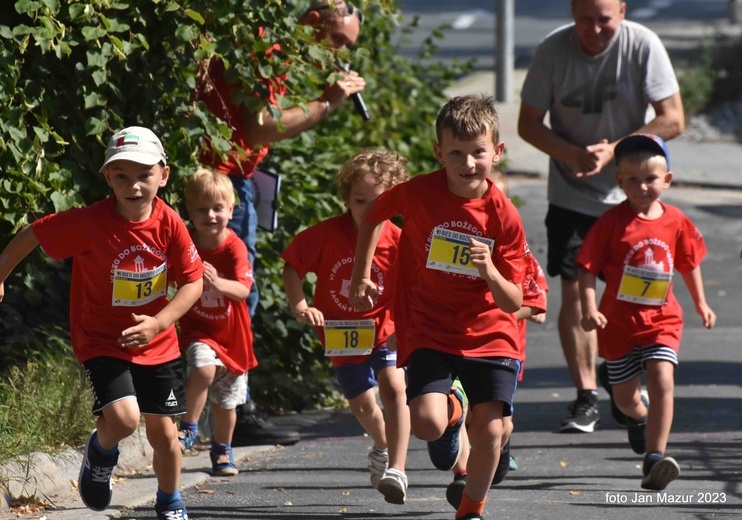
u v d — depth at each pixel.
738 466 14.76
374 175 13.20
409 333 11.44
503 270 11.22
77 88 14.63
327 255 13.62
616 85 18.05
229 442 14.66
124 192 10.88
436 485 14.09
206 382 14.27
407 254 11.63
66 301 16.50
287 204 18.72
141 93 15.05
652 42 17.92
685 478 14.20
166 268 11.23
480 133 10.82
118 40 14.06
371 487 13.89
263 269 18.38
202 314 14.44
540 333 26.38
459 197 11.20
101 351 11.12
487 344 11.23
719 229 37.38
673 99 17.98
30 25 14.21
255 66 15.57
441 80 27.08
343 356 13.53
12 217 13.84
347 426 17.97
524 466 15.10
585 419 17.31
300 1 19.09
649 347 14.21
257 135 15.83
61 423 13.93
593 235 14.59
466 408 12.22
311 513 12.52
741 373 21.16
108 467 11.46
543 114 18.39
